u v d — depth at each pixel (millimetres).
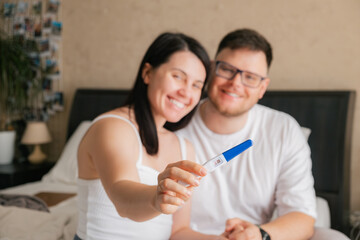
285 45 2457
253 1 2525
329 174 2158
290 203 1376
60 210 1866
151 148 1067
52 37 3238
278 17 2465
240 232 1112
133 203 761
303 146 1476
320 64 2377
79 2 3111
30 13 3303
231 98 1377
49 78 3281
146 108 1058
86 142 1013
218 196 1439
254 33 1402
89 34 3100
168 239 1148
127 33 2961
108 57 3049
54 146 3348
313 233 1343
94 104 2941
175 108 1005
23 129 3312
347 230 2207
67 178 2531
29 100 3375
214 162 725
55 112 3299
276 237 1182
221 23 2629
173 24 2785
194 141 1504
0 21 3406
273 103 2357
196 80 1004
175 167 677
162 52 1000
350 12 2289
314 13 2375
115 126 967
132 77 2979
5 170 2850
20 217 1479
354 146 2311
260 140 1476
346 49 2311
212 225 1450
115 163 894
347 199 2197
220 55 1408
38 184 2529
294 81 2445
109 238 1020
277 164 1448
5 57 3197
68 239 1363
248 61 1357
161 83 995
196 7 2701
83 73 3152
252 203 1453
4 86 3252
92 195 1032
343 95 2217
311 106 2266
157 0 2828
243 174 1454
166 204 668
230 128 1469
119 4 2969
